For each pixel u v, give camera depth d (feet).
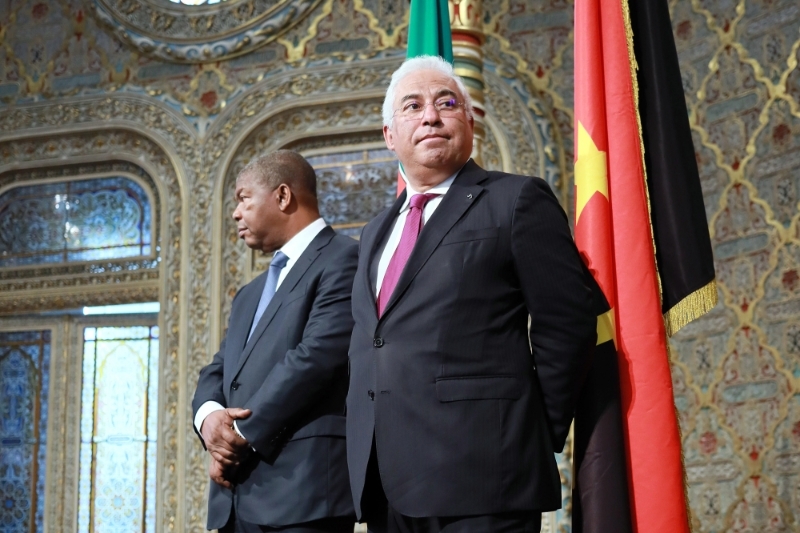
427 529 7.07
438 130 7.87
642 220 8.71
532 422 7.16
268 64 22.76
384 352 7.32
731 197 18.71
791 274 17.53
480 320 7.22
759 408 17.53
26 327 24.21
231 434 9.02
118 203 23.65
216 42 22.93
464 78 13.19
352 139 22.03
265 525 8.96
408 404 7.11
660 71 9.30
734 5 19.24
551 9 21.54
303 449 9.06
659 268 8.92
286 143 22.26
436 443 6.98
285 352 9.47
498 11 21.90
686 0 20.07
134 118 23.04
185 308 21.72
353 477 7.45
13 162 23.89
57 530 23.04
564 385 7.39
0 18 24.82
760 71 18.61
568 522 18.24
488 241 7.34
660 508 8.03
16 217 24.27
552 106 20.99
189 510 20.80
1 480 23.67
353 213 21.84
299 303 9.58
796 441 16.88
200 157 22.40
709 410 18.31
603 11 9.26
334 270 9.62
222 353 10.41
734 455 17.78
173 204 22.58
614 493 7.79
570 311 7.32
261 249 10.57
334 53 22.30
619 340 8.50
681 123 9.23
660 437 8.17
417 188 8.11
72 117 23.45
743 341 18.03
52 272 23.72
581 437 8.02
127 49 23.79
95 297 23.29
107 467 23.20
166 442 21.40
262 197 10.32
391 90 8.21
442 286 7.27
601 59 9.18
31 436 23.76
